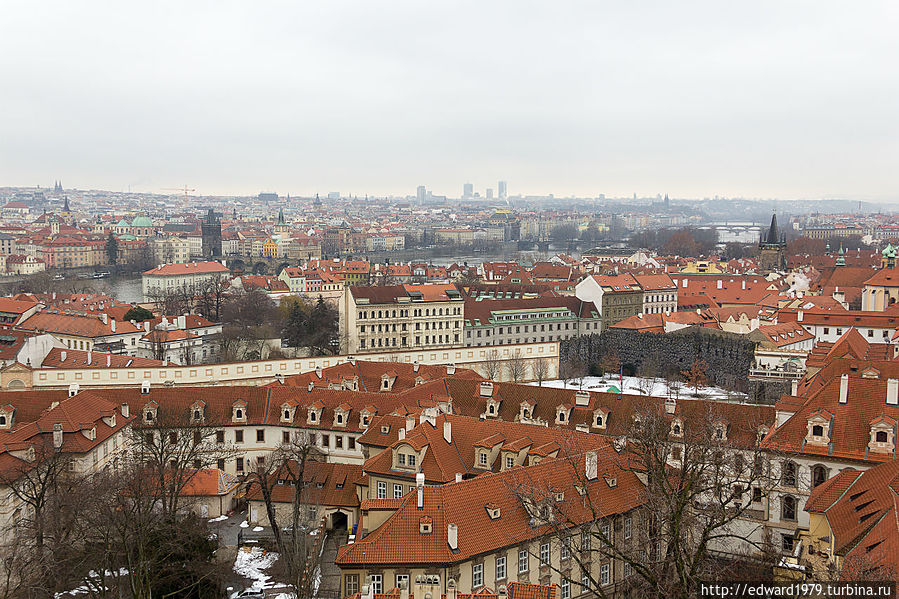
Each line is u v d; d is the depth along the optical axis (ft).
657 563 287.69
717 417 467.11
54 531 393.09
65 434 476.95
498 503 372.58
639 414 473.26
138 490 376.68
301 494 459.32
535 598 308.19
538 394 547.08
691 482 298.15
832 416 429.38
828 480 395.34
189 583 367.04
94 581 374.43
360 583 347.36
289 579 401.29
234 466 556.51
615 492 406.00
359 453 538.06
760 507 431.84
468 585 351.87
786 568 323.78
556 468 400.67
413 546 350.84
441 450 451.12
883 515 303.89
